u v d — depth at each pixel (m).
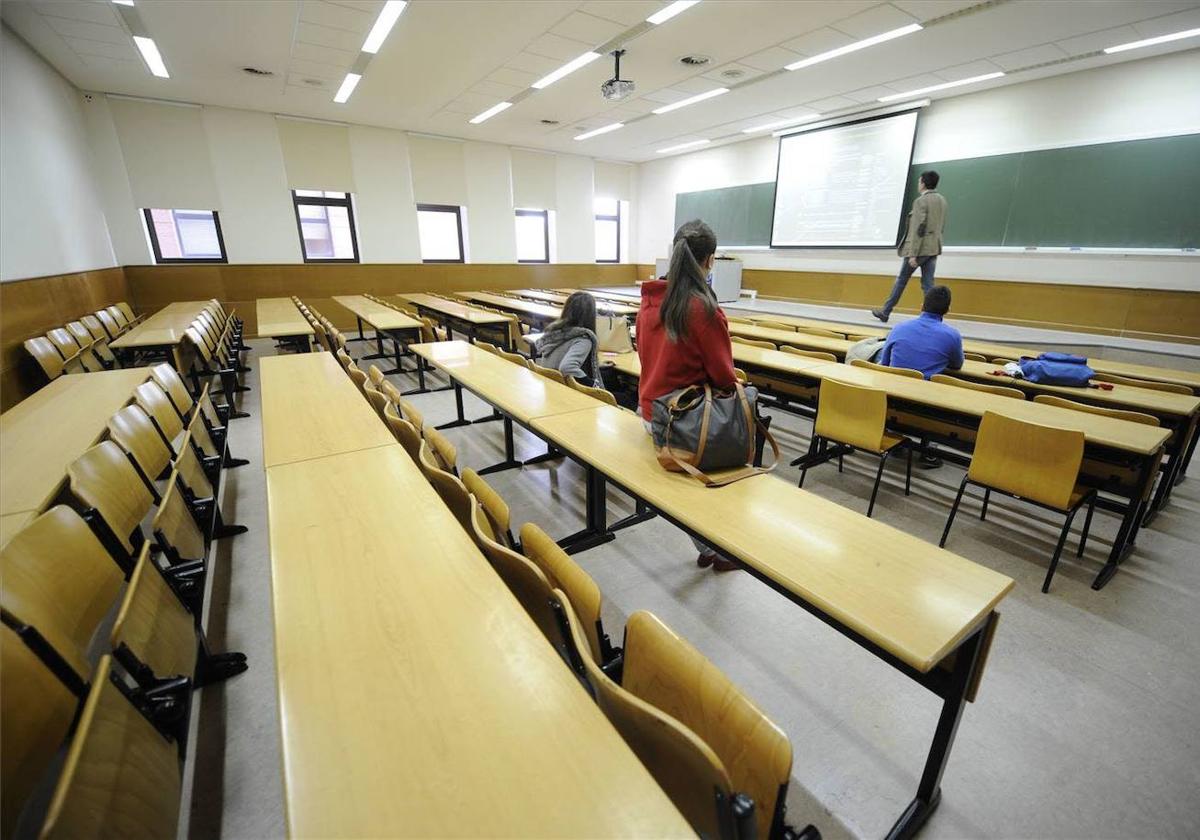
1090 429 2.19
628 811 0.64
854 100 6.87
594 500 2.40
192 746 1.44
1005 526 2.63
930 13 4.31
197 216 7.65
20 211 4.34
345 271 8.75
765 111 7.45
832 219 8.20
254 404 4.82
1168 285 5.40
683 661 0.85
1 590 1.00
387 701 0.81
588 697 0.82
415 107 7.23
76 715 1.00
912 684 1.66
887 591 1.07
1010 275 6.48
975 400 2.58
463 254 10.01
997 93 6.30
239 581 2.17
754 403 1.65
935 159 6.96
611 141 9.52
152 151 7.00
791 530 1.30
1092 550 2.43
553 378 2.89
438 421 4.28
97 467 1.62
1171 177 5.25
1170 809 1.29
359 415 2.29
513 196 10.13
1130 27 4.53
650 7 4.25
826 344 4.34
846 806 1.29
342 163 8.33
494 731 0.75
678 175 10.95
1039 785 1.35
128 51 5.11
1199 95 5.02
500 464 3.32
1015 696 1.62
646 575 2.22
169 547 1.50
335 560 1.20
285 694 0.82
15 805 0.82
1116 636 1.87
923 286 5.68
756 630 1.90
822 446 3.39
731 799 0.65
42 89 5.13
